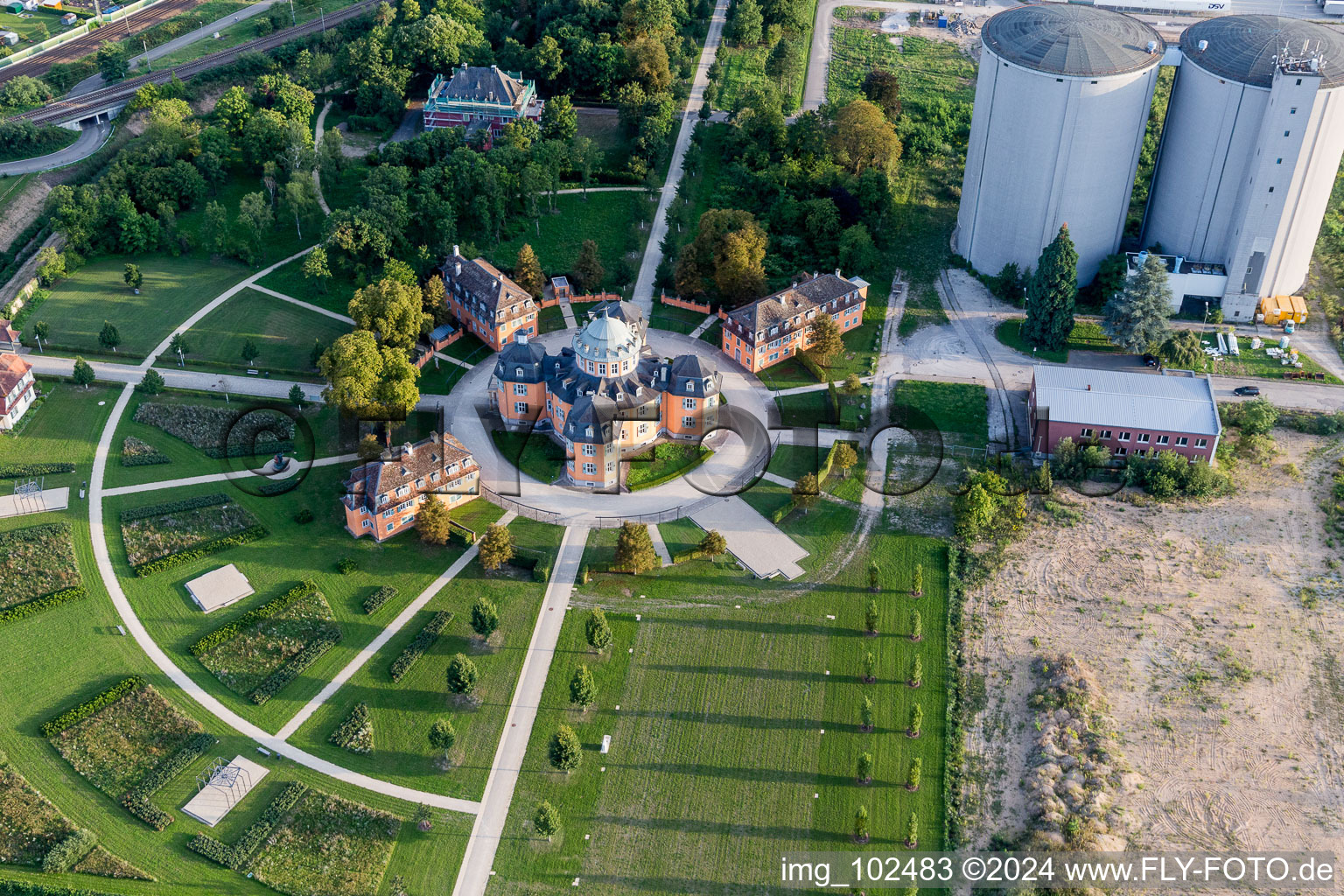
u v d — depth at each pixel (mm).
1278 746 191875
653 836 178625
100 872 171875
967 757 190750
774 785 186125
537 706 197750
